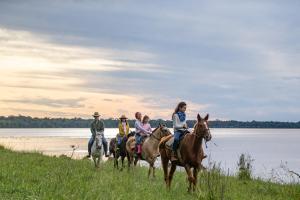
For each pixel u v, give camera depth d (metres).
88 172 17.44
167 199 12.85
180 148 14.78
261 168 47.78
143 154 20.03
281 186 17.98
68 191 11.41
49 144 93.00
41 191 11.25
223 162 55.25
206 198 12.80
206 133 13.99
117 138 22.81
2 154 24.89
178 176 20.59
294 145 133.62
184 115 15.40
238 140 188.75
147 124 21.17
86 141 119.81
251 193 15.98
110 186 13.61
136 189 13.93
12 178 13.19
